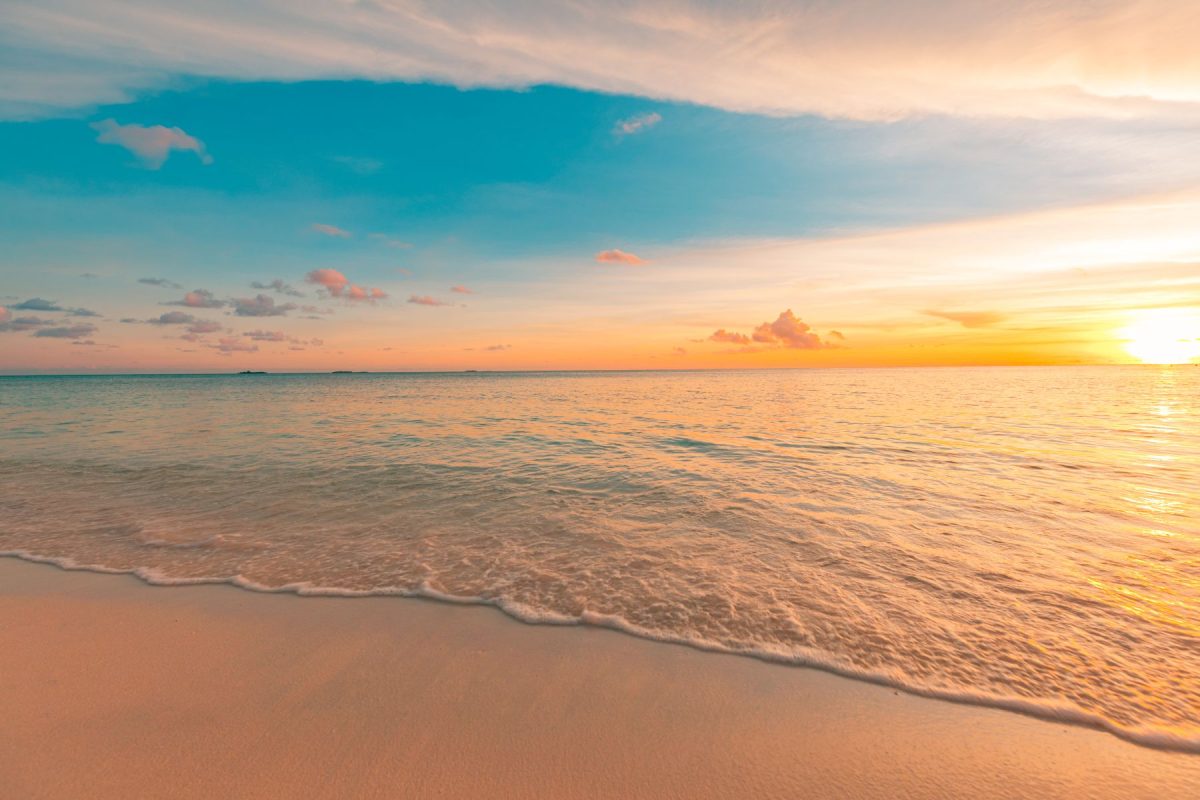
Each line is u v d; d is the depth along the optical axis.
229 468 13.41
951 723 3.76
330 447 17.00
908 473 12.28
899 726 3.73
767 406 33.50
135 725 3.71
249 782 3.18
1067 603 5.56
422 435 20.16
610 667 4.48
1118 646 4.74
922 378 93.50
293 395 53.31
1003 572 6.39
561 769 3.32
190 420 26.00
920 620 5.24
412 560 7.03
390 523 8.70
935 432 19.67
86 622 5.29
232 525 8.60
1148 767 3.33
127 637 4.98
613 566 6.76
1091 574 6.31
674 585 6.15
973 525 8.24
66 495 10.61
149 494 10.69
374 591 6.05
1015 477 11.72
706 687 4.19
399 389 68.50
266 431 21.39
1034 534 7.79
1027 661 4.52
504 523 8.69
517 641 4.93
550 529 8.35
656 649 4.77
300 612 5.52
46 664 4.51
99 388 77.38
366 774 3.26
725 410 31.08
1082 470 12.42
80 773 3.24
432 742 3.55
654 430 21.55
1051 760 3.40
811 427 21.88
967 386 59.62
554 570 6.64
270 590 6.09
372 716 3.83
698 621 5.28
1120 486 10.81
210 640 4.94
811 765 3.36
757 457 14.75
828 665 4.49
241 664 4.52
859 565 6.68
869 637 4.94
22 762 3.33
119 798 3.04
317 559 7.07
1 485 11.51
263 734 3.62
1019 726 3.73
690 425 23.33
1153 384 62.31
